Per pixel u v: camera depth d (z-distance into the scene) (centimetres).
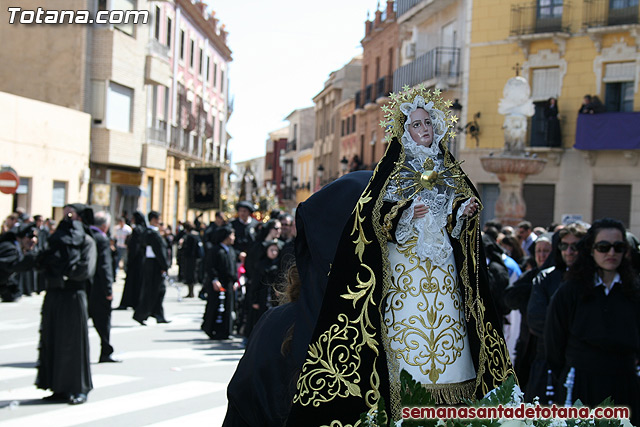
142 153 3284
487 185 2958
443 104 343
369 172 366
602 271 523
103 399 860
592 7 2753
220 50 5484
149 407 824
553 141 2798
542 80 2869
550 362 545
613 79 2722
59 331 834
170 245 3262
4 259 846
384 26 4200
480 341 330
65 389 834
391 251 328
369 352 313
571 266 533
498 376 337
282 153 9044
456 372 323
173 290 2605
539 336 607
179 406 830
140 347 1256
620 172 2705
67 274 825
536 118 2883
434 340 320
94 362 1103
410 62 3459
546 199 2858
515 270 910
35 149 2567
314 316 346
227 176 6081
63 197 2777
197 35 4706
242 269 1448
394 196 327
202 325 1362
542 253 745
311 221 358
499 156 2008
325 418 310
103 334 1097
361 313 318
